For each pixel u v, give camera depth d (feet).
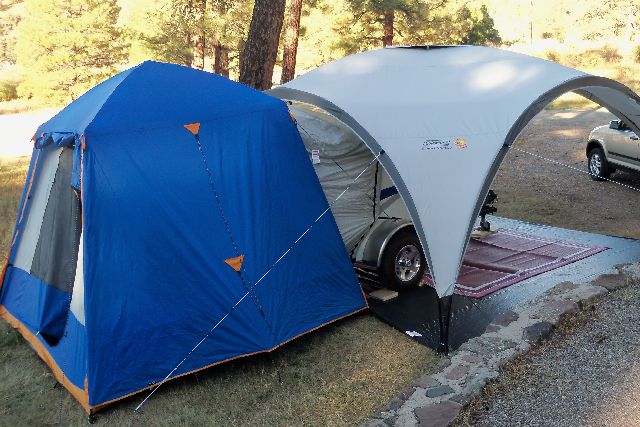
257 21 34.37
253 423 13.96
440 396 13.10
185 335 15.65
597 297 17.78
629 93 20.90
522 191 35.68
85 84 101.96
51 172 18.37
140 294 15.14
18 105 113.19
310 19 81.61
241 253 16.65
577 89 21.35
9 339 18.38
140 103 16.65
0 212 35.37
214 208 16.46
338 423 13.69
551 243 25.31
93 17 101.55
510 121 17.65
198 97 17.62
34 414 14.67
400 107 19.01
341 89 21.13
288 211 17.83
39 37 101.71
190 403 14.92
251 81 34.78
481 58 22.61
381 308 19.49
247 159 17.31
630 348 14.89
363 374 15.75
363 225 20.83
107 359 14.65
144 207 15.47
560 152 46.11
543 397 13.14
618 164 34.91
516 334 15.64
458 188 16.74
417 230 16.61
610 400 12.80
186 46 81.66
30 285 18.79
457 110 18.51
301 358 16.85
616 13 141.18
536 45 140.97
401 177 17.06
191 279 15.83
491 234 27.30
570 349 15.15
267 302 16.92
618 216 29.40
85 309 14.62
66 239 16.89
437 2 79.87
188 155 16.39
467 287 20.88
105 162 15.25
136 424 14.16
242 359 16.93
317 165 19.85
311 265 18.13
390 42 72.64
